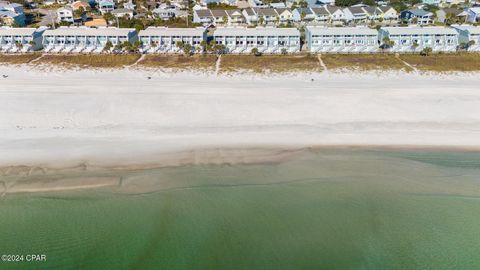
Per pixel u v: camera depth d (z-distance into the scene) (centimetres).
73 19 11956
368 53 8694
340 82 7362
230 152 5284
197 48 8950
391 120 6028
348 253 3822
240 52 8912
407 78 7531
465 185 4712
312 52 8850
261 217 4216
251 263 3703
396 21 11819
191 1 14262
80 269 3634
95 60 8350
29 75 7662
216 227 4084
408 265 3728
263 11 11975
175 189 4603
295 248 3862
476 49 8850
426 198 4512
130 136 5588
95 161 5072
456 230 4103
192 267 3659
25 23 11731
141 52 8844
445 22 11350
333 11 11925
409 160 5156
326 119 6041
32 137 5538
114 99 6619
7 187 4612
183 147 5366
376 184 4719
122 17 11950
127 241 3916
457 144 5472
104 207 4325
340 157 5209
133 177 4797
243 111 6244
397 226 4141
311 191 4597
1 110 6216
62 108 6306
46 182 4697
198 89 7019
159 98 6656
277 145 5431
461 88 7050
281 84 7262
